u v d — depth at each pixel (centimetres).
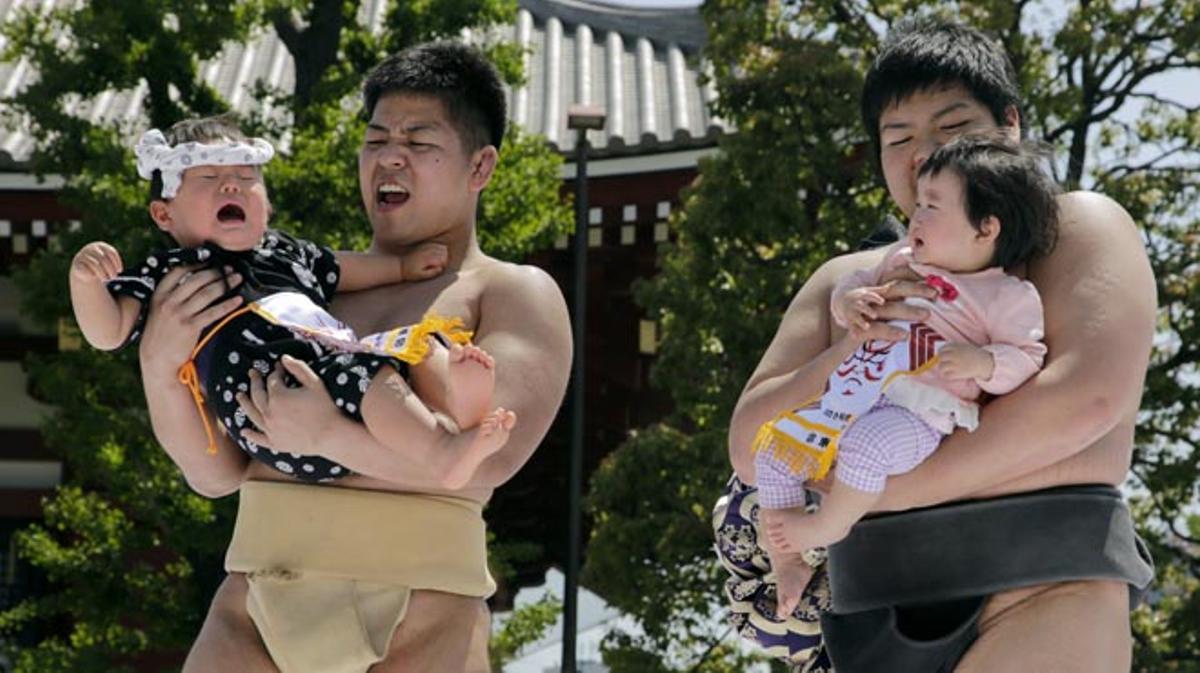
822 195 3180
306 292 875
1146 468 3134
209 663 862
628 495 3119
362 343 828
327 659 842
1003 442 748
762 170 3066
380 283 902
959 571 764
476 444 798
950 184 760
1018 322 752
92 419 2984
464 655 855
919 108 828
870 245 909
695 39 4141
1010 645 756
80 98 3120
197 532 3027
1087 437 744
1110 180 3159
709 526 3048
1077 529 757
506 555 3219
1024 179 754
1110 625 757
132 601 3155
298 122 3066
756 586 930
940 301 764
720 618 3136
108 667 3153
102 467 3019
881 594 782
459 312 884
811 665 934
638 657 3108
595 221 3762
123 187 2886
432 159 901
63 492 3177
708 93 3916
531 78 4016
